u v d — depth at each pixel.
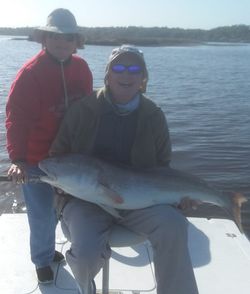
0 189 8.13
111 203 2.99
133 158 3.18
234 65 52.84
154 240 2.88
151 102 3.24
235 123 15.01
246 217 7.34
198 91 24.89
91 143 3.16
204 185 3.18
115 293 3.42
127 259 3.88
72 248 2.88
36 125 3.39
